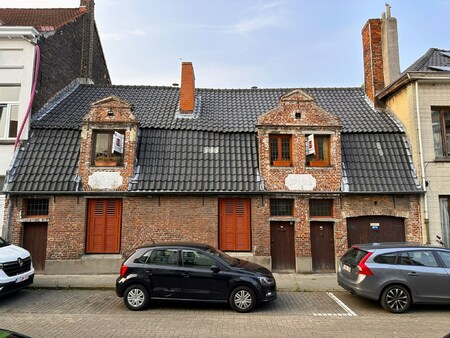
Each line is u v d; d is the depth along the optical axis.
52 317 8.05
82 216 12.94
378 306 9.01
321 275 12.68
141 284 8.68
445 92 14.11
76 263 12.66
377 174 13.58
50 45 16.11
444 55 16.06
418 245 9.07
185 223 13.07
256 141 14.34
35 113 14.62
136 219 13.03
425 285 8.42
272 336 6.78
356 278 8.77
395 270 8.51
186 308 8.79
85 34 19.92
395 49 16.59
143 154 13.74
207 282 8.56
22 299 9.71
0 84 14.30
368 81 17.30
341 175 13.38
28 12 20.11
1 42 14.48
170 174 13.31
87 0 20.25
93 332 6.99
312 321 7.76
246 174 13.42
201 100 16.98
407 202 13.41
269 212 13.27
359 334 6.89
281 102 13.87
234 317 8.05
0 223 12.80
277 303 9.34
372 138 14.50
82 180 13.03
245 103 16.78
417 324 7.52
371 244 9.47
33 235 13.10
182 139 14.33
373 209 13.34
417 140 13.73
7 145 13.79
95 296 10.06
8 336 3.35
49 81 15.94
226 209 13.41
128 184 13.02
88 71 19.69
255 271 8.84
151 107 15.98
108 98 13.58
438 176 13.52
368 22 17.34
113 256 12.85
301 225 13.23
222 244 13.22
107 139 13.59
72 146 13.74
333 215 13.40
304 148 13.58
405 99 14.57
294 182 13.33
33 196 12.93
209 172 13.43
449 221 13.44
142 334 6.87
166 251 8.95
